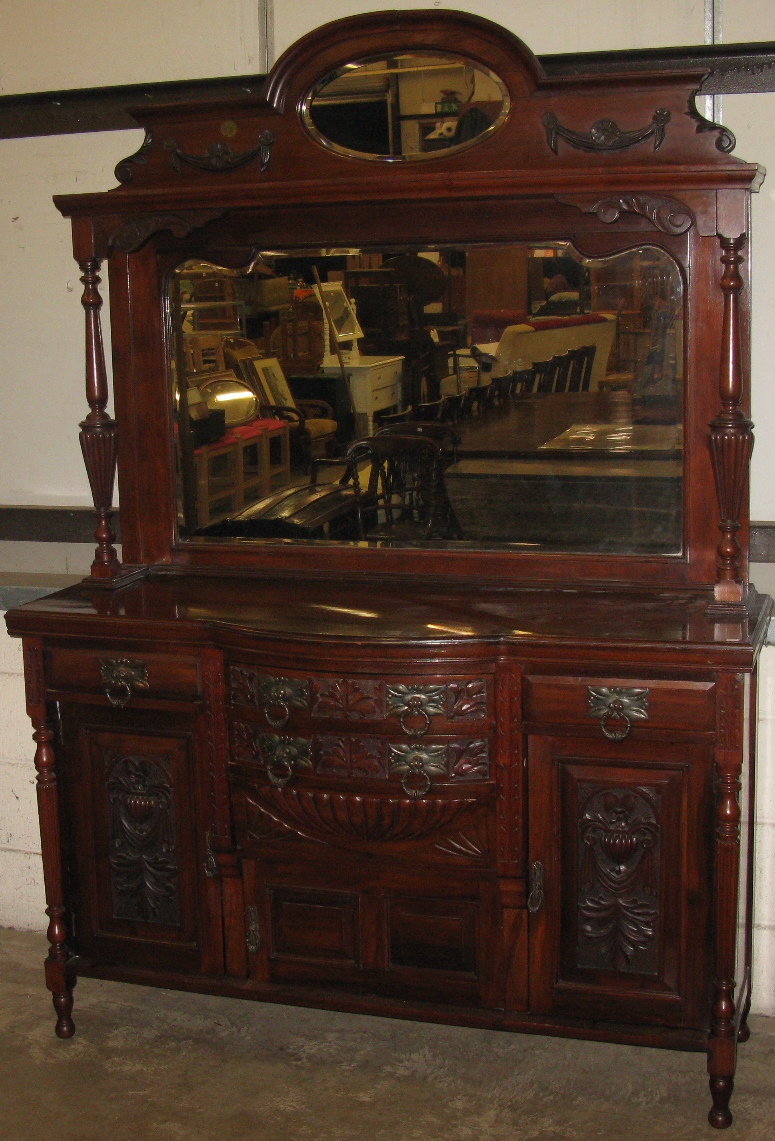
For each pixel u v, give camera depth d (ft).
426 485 8.46
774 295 8.57
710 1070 7.32
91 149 9.74
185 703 7.84
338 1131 7.45
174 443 8.86
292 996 7.99
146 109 8.16
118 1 9.47
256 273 8.48
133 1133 7.48
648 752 7.16
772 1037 8.44
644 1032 7.44
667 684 7.01
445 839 7.54
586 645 7.00
